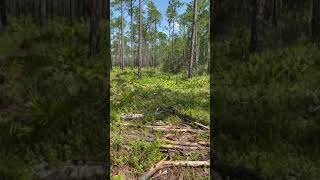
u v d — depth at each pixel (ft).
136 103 30.60
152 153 16.12
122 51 124.88
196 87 53.78
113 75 73.41
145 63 200.75
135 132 20.40
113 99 31.17
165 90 44.60
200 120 24.40
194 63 119.55
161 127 22.22
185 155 16.67
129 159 15.11
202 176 14.34
